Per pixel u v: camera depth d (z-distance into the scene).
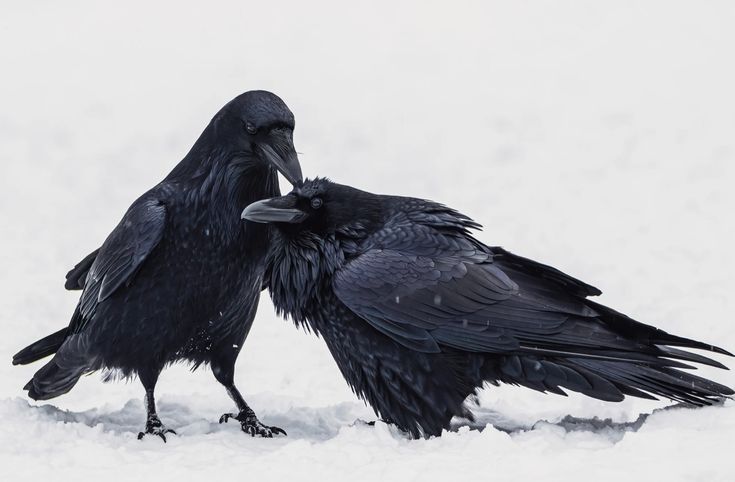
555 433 8.99
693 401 9.32
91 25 39.06
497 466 8.06
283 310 10.54
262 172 10.55
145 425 10.31
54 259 20.80
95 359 10.43
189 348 10.50
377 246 10.15
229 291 10.41
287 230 10.24
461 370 9.87
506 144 26.91
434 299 9.81
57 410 10.77
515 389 12.85
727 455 7.88
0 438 9.30
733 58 31.66
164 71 34.12
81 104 30.64
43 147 27.58
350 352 10.19
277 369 14.34
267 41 37.09
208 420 10.90
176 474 8.45
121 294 10.18
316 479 8.20
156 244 10.05
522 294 9.82
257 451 9.42
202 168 10.40
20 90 31.83
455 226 10.29
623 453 8.17
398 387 9.99
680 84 30.03
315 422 10.92
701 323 15.62
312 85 32.53
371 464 8.37
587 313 9.73
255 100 10.34
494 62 33.88
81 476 8.46
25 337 15.94
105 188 25.55
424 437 10.03
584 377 9.54
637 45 33.75
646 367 9.43
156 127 29.14
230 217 10.34
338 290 9.98
